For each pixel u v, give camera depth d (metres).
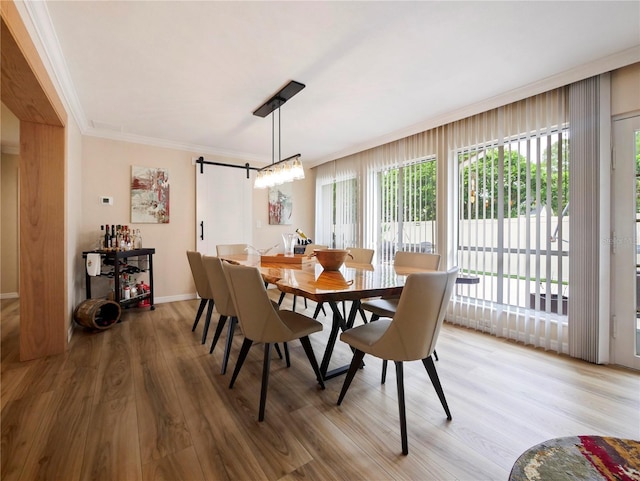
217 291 2.33
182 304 4.22
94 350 2.60
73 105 2.88
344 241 5.03
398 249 4.04
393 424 1.63
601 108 2.34
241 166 4.99
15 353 2.53
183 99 2.92
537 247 2.71
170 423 1.62
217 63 2.30
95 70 2.38
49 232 2.49
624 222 2.32
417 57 2.24
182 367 2.31
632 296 2.29
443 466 1.34
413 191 3.85
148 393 1.92
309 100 2.98
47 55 1.99
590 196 2.40
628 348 2.31
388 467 1.33
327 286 1.70
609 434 1.56
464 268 3.29
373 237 4.49
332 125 3.69
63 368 2.26
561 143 2.57
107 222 3.88
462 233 3.32
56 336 2.52
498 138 2.97
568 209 2.52
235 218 4.95
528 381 2.10
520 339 2.84
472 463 1.36
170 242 4.36
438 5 1.73
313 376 2.19
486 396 1.91
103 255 3.59
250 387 2.02
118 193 3.96
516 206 2.86
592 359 2.39
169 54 2.18
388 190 4.21
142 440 1.48
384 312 2.25
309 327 1.91
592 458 0.79
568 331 2.52
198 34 1.96
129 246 3.74
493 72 2.46
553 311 2.64
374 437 1.53
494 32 1.96
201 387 2.01
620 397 1.90
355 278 1.99
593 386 2.03
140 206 4.11
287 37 2.00
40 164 2.46
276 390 1.98
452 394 1.93
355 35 1.99
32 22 1.69
